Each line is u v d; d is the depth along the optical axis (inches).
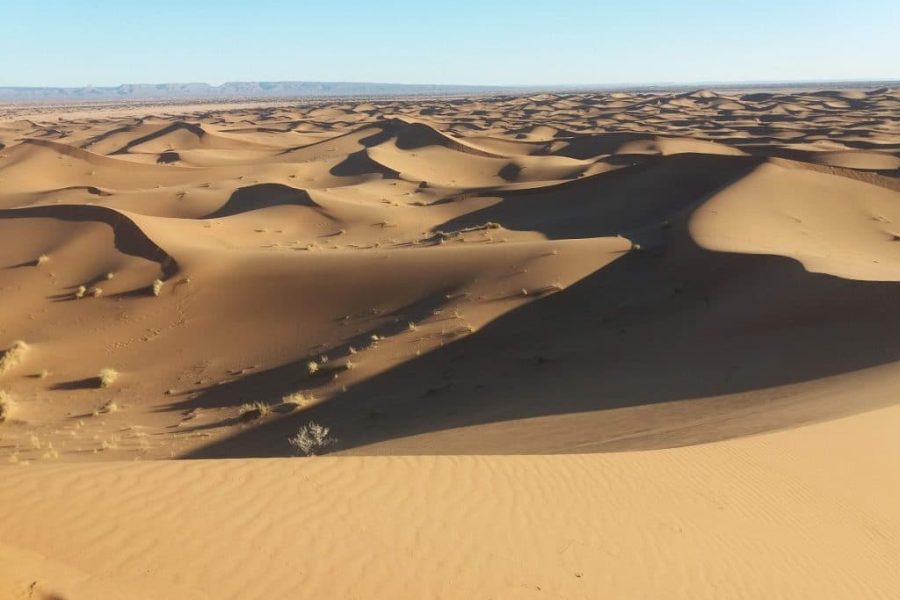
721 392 723.4
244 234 2068.2
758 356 841.5
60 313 1398.9
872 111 6569.9
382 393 932.0
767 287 1109.7
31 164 3609.7
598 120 6441.9
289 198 2512.3
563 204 2324.1
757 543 345.4
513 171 3410.4
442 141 4018.2
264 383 1040.2
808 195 1957.4
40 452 765.9
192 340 1245.7
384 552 281.1
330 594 248.8
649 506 366.6
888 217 1904.5
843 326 888.3
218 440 808.9
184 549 261.4
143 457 745.6
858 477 440.5
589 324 1122.7
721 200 1808.6
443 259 1429.6
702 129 5113.2
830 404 604.7
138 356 1202.0
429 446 609.3
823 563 337.4
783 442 482.3
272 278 1430.9
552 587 277.0
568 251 1438.2
